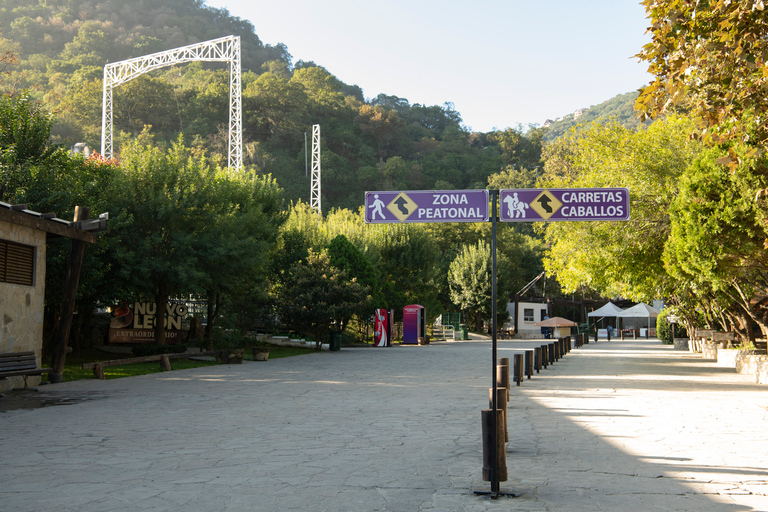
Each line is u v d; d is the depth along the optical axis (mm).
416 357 25859
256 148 97438
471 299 57312
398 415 9641
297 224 36938
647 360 24609
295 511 4531
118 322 24188
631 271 19938
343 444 7254
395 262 45156
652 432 8117
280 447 7066
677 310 30078
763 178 11961
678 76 7910
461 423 8844
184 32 156875
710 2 7441
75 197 17031
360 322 41062
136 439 7566
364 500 4828
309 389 13516
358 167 116812
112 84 56500
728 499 4859
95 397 11938
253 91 109875
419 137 156125
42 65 114750
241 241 21672
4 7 141500
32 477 5625
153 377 16234
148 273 19469
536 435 7898
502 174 106625
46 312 18656
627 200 5480
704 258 13383
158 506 4668
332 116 123750
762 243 12938
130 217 18953
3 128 17609
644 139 19531
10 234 13062
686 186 13648
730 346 23156
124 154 21750
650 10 7949
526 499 4863
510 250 69375
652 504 4719
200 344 25391
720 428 8438
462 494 5023
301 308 28781
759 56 7352
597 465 6145
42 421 8984
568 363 22859
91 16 149875
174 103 104188
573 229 19875
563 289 23266
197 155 87250
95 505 4699
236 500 4836
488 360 23891
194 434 7922
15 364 12703
